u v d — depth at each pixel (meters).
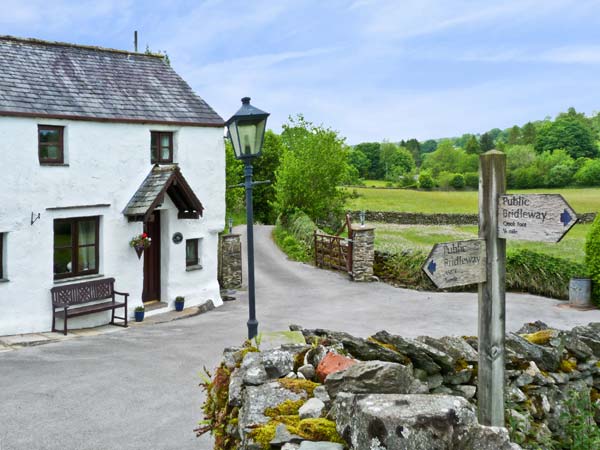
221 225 17.00
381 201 49.56
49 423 7.38
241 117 8.00
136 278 14.94
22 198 12.70
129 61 16.72
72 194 13.57
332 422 3.43
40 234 13.04
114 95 15.02
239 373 4.39
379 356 5.29
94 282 13.88
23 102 12.88
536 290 17.70
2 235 12.57
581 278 16.09
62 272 13.66
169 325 13.97
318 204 30.80
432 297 17.31
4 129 12.35
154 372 9.62
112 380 9.19
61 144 13.51
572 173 67.12
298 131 31.84
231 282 18.94
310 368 4.45
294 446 3.29
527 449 5.16
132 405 8.05
